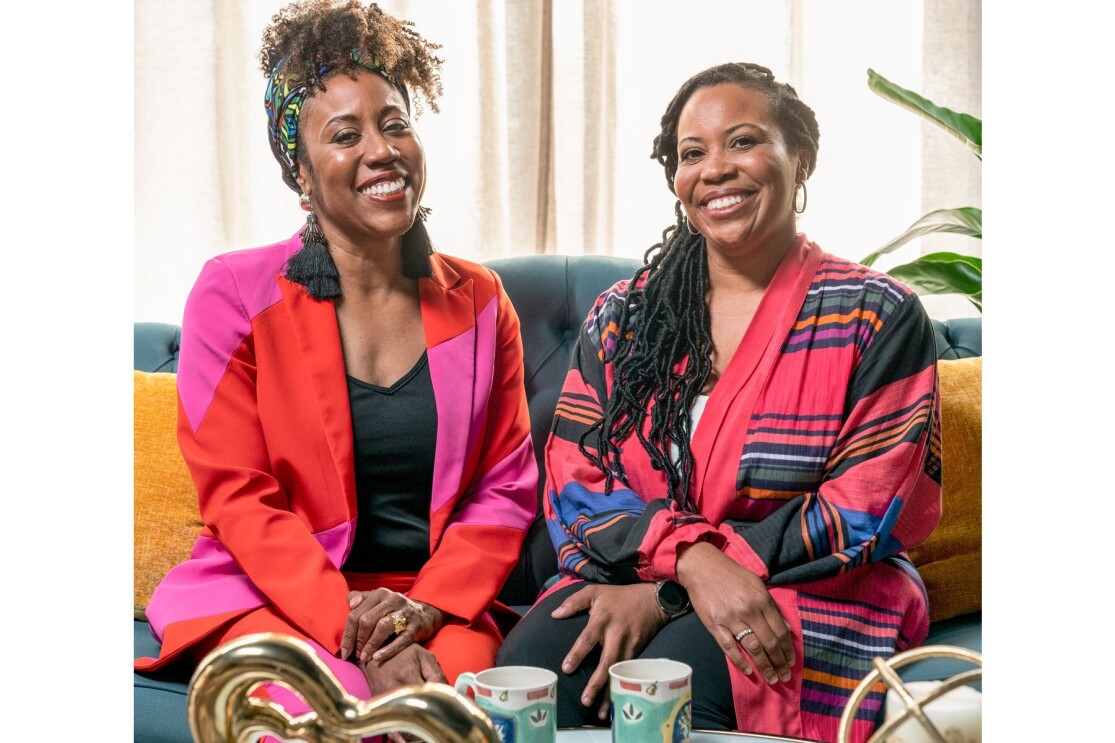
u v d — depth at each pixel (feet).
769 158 5.41
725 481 5.13
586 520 5.16
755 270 5.43
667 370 5.37
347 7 5.55
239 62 6.66
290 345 5.35
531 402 6.11
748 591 4.61
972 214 6.35
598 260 6.43
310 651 1.95
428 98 5.93
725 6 6.89
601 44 6.82
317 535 5.26
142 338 6.22
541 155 6.82
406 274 5.60
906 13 7.00
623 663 3.18
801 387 5.10
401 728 1.93
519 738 3.01
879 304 5.12
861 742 4.51
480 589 5.11
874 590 4.80
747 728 4.56
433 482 5.45
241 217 6.69
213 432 5.18
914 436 4.92
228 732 2.00
